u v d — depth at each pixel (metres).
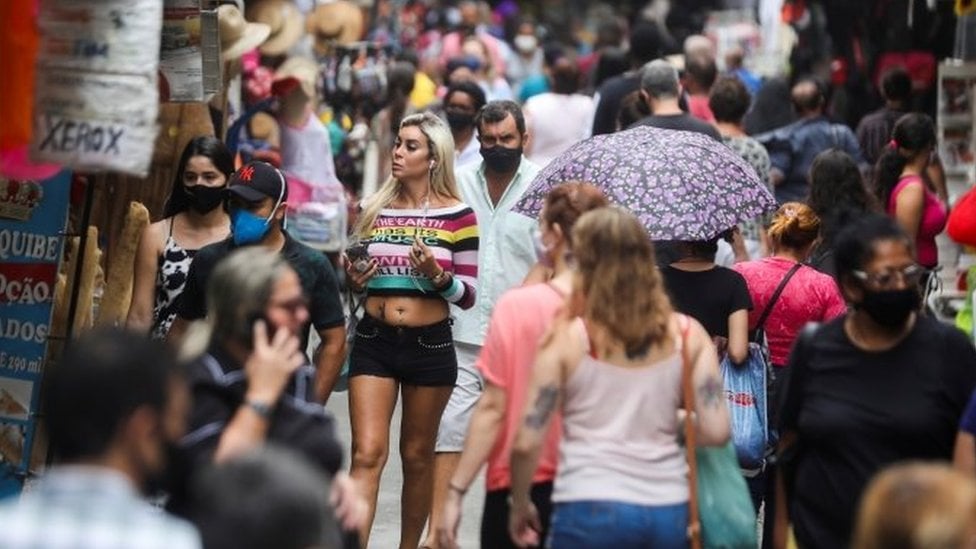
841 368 16.72
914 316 16.81
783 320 22.25
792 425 17.25
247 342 14.98
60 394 11.66
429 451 23.36
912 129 29.70
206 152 21.52
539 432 15.93
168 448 14.30
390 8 72.69
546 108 38.53
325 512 11.59
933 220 30.09
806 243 22.62
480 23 84.94
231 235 20.12
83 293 22.86
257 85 39.97
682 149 21.91
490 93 53.91
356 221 23.56
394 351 22.94
